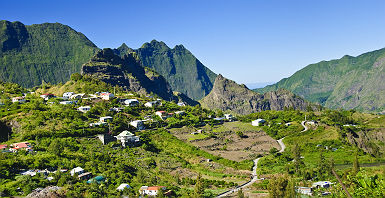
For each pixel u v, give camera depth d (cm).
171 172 16125
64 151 15500
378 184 4003
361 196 4138
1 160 12444
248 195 13000
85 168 13825
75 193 10988
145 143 19712
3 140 17238
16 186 10931
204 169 17225
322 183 14712
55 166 13438
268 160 19275
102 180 12912
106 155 15875
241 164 18325
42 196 10369
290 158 19975
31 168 12794
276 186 11062
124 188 12412
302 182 15638
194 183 14712
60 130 18288
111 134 19750
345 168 18650
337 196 4850
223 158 19212
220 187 14550
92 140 18275
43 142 16262
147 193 12581
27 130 17875
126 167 15200
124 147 18350
